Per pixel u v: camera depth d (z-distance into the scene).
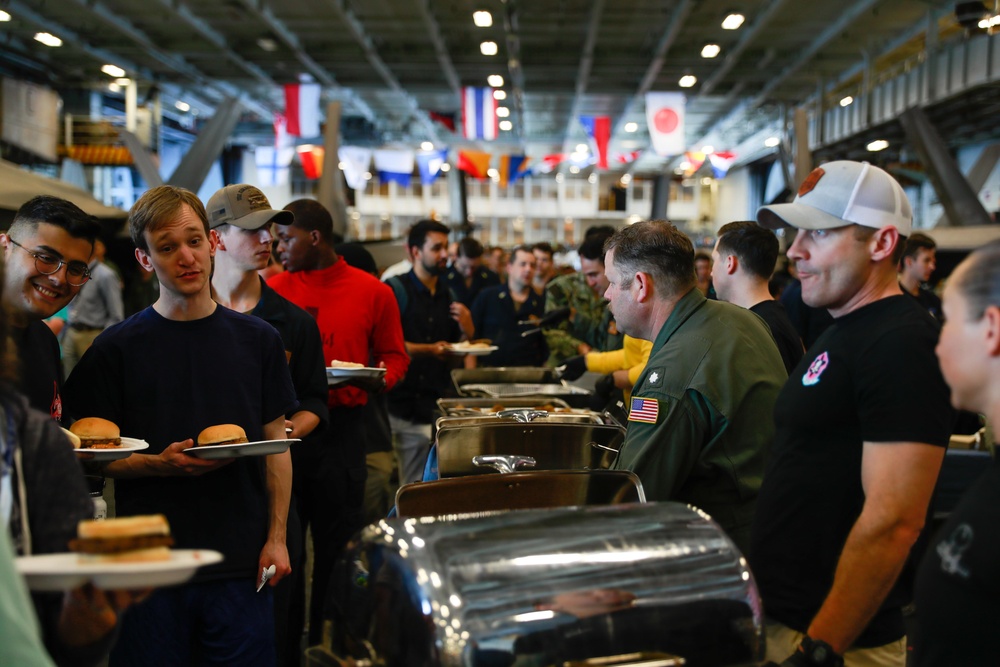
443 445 2.56
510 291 6.34
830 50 19.27
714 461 2.07
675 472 2.06
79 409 2.14
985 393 1.17
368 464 3.79
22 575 1.01
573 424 2.61
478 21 16.05
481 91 20.53
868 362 1.62
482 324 6.30
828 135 21.59
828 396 1.70
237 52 20.02
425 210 34.34
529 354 6.23
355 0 16.23
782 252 8.19
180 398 2.16
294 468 3.18
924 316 1.64
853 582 1.55
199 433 2.15
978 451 3.58
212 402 2.17
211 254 2.24
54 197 2.01
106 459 1.89
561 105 26.02
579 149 32.38
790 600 1.76
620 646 1.33
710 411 2.07
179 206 2.11
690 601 1.38
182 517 2.13
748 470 2.09
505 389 4.11
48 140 19.14
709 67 20.58
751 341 2.17
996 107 16.64
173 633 2.11
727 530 2.09
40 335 2.04
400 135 31.02
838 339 1.72
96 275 7.83
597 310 5.95
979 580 1.13
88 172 22.92
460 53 20.05
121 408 2.16
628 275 2.29
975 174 18.83
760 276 2.91
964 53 14.23
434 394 4.87
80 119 22.30
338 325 3.45
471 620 1.26
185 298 2.16
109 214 7.98
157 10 16.72
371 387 3.18
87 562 1.04
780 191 15.34
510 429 2.59
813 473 1.74
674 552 1.41
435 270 5.00
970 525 1.16
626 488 1.93
